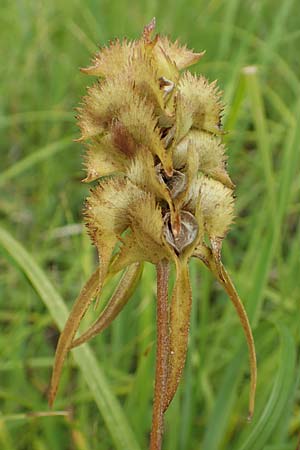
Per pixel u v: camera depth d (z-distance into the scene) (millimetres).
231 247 413
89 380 264
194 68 446
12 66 531
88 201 201
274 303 368
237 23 538
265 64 439
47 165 445
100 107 197
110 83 195
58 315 270
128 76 195
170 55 201
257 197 431
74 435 287
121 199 199
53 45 562
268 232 296
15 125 499
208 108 199
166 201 200
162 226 197
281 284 325
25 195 474
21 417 275
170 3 550
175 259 199
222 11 554
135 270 214
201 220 200
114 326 330
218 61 457
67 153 472
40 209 419
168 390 206
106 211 199
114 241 201
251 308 292
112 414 261
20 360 335
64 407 312
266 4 546
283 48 514
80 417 309
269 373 308
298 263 351
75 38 547
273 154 438
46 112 467
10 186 474
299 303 306
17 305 378
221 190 203
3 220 450
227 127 296
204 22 521
